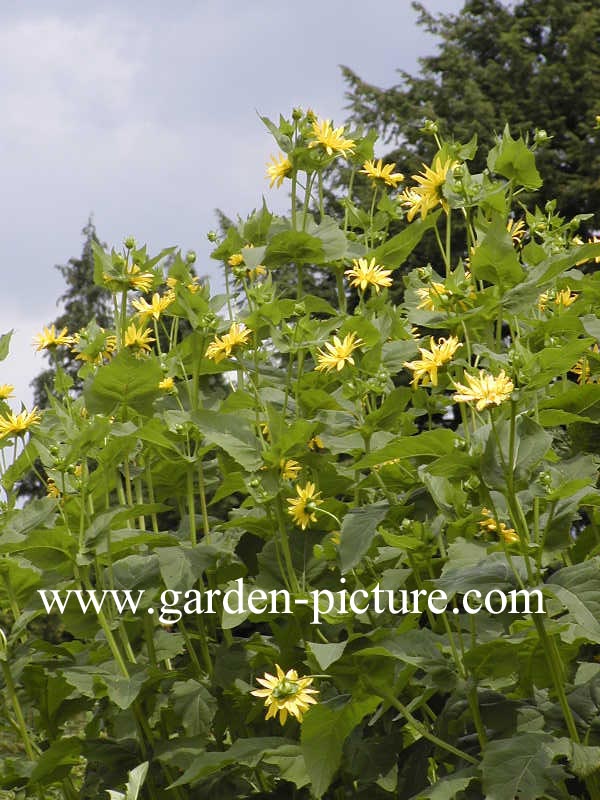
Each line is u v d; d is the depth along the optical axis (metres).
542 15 22.83
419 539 3.07
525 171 3.56
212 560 3.52
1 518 3.89
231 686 3.60
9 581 3.74
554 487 2.98
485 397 2.60
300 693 2.98
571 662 3.28
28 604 3.80
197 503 7.10
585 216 4.25
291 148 4.14
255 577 3.56
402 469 3.44
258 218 4.23
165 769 3.62
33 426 3.84
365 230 4.52
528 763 2.74
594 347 4.10
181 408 3.89
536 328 3.56
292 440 3.25
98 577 3.60
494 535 3.44
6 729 4.09
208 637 4.07
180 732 3.96
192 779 3.18
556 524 2.90
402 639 2.97
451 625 3.35
